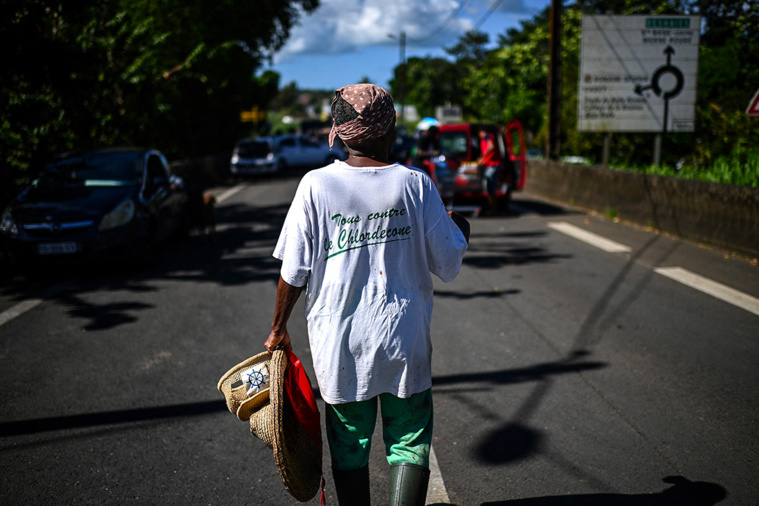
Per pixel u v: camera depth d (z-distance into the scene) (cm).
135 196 771
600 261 748
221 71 2338
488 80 3241
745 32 1262
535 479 288
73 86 1078
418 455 199
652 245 830
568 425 341
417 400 202
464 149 1183
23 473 296
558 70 1471
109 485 285
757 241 718
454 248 203
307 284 200
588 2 1884
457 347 470
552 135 1499
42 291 655
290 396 200
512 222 1076
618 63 1280
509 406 367
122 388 397
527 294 613
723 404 362
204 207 920
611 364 428
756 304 555
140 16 1795
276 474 296
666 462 300
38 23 982
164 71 1552
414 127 6178
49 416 358
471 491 279
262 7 2642
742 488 276
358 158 196
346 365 192
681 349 452
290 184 2000
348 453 202
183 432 338
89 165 829
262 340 489
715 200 795
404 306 193
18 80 1020
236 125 3048
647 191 966
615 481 284
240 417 215
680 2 1445
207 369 429
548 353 452
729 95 1255
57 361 445
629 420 345
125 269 764
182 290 652
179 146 2231
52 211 713
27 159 1075
